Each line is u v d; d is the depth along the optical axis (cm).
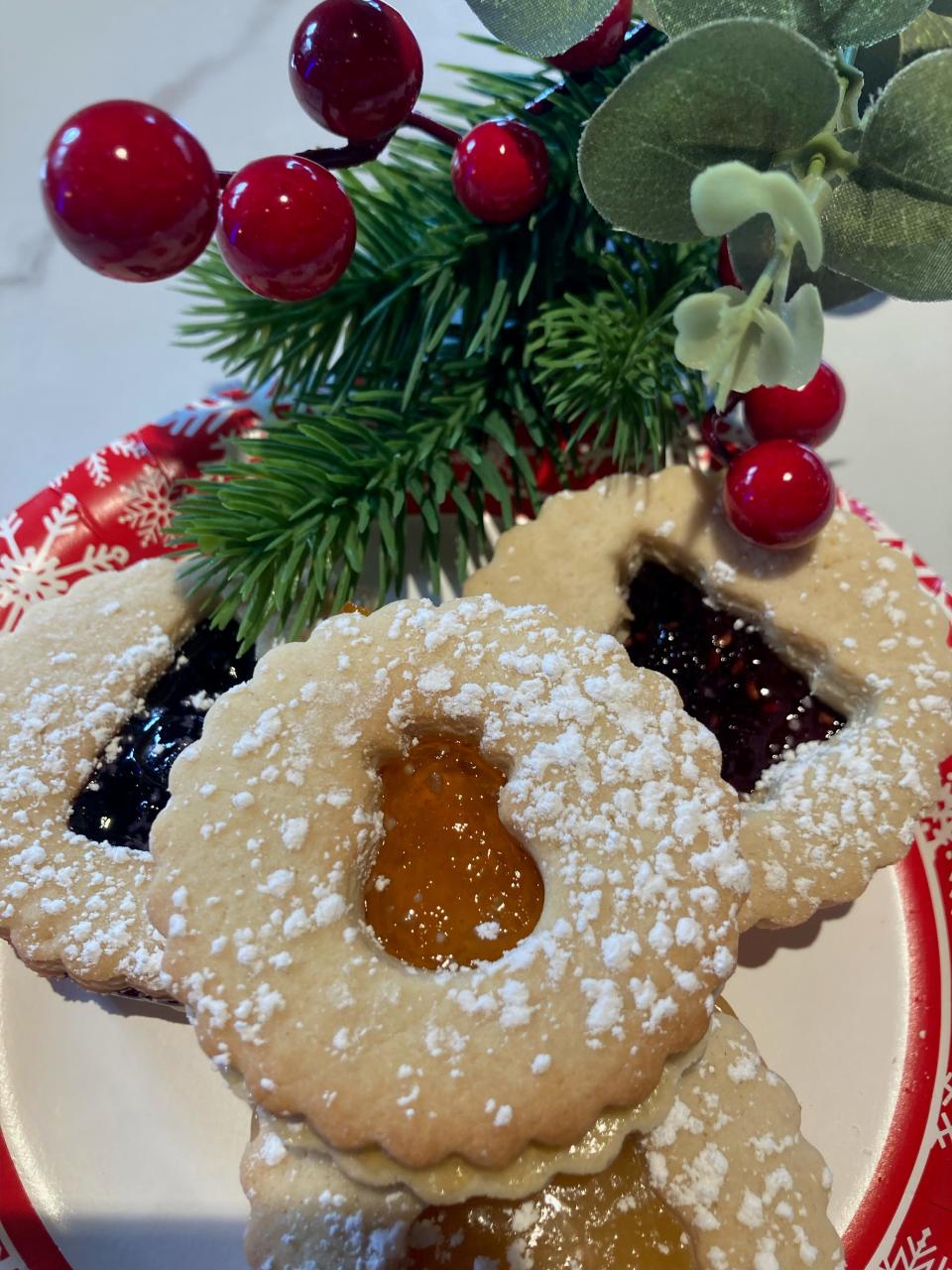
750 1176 12
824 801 13
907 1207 14
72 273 19
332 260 10
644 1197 12
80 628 14
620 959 10
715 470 16
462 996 10
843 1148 14
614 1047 10
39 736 13
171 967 10
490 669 12
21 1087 14
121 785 14
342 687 11
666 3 10
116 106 9
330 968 10
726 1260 12
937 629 14
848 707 14
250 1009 10
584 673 12
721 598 15
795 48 9
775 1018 15
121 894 13
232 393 17
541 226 13
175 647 14
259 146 20
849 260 11
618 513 15
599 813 11
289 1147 11
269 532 12
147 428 17
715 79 9
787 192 9
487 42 13
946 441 18
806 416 13
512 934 11
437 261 13
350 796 11
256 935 10
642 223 11
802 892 13
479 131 11
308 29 10
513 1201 12
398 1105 10
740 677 15
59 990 14
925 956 15
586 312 13
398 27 10
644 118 10
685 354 10
